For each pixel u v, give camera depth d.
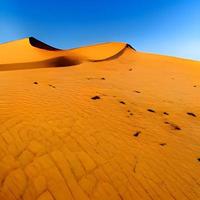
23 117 5.48
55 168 3.92
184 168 4.49
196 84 15.95
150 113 7.37
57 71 14.58
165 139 5.58
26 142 4.52
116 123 6.00
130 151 4.75
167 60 28.75
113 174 3.98
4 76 11.16
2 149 4.22
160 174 4.18
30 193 3.37
